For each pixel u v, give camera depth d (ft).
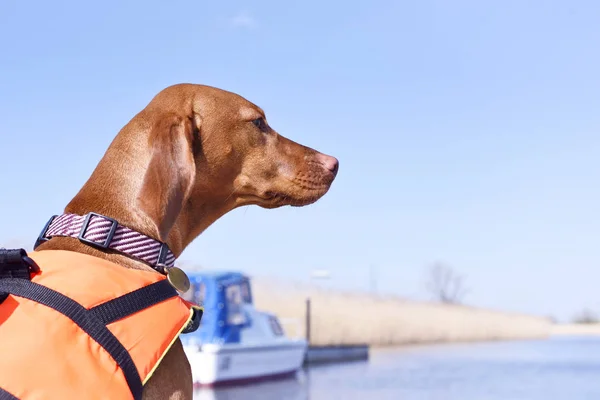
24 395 2.11
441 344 30.50
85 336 2.27
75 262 2.41
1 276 2.35
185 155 2.69
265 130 3.23
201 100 3.02
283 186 3.24
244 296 13.17
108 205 2.63
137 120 2.81
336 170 3.47
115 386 2.24
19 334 2.20
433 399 10.61
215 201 3.10
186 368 2.54
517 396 11.02
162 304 2.48
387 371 15.87
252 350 12.41
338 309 27.45
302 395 10.94
